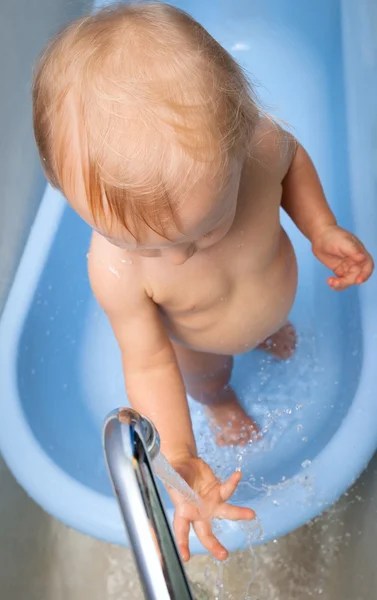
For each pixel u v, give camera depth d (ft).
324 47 5.34
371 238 3.65
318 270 4.37
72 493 3.06
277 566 3.55
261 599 3.48
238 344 3.47
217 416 3.86
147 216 2.28
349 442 3.07
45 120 2.40
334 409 3.76
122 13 2.47
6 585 3.49
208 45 2.45
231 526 2.95
